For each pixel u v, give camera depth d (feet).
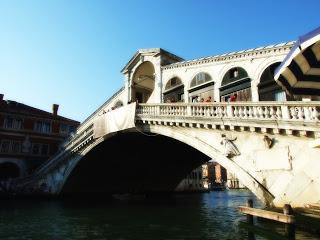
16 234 36.45
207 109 42.93
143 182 102.47
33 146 113.60
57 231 38.27
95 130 68.74
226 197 120.06
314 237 26.40
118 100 82.99
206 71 57.26
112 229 39.37
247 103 37.68
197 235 33.94
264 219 36.40
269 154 34.96
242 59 51.21
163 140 66.69
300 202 31.58
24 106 122.01
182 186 165.78
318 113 31.27
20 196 92.22
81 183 90.43
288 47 45.14
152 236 34.30
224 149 39.60
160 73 67.00
